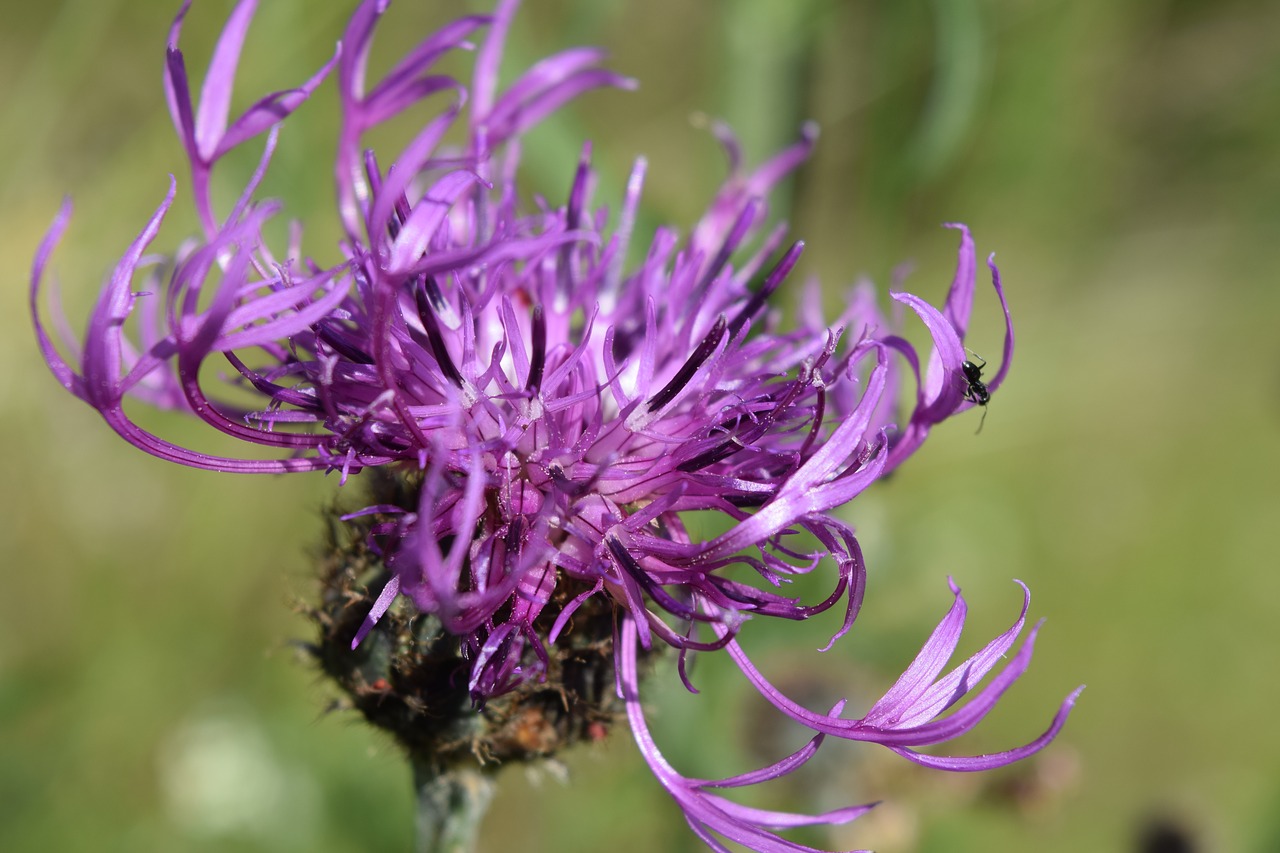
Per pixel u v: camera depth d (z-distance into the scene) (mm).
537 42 279
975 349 332
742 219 165
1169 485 325
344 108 155
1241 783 282
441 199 140
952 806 203
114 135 245
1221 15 343
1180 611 308
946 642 144
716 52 208
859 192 233
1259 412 336
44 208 221
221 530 228
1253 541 317
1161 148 355
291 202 206
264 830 212
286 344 156
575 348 151
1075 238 342
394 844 213
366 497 154
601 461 147
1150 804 239
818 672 204
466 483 147
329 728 218
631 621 151
